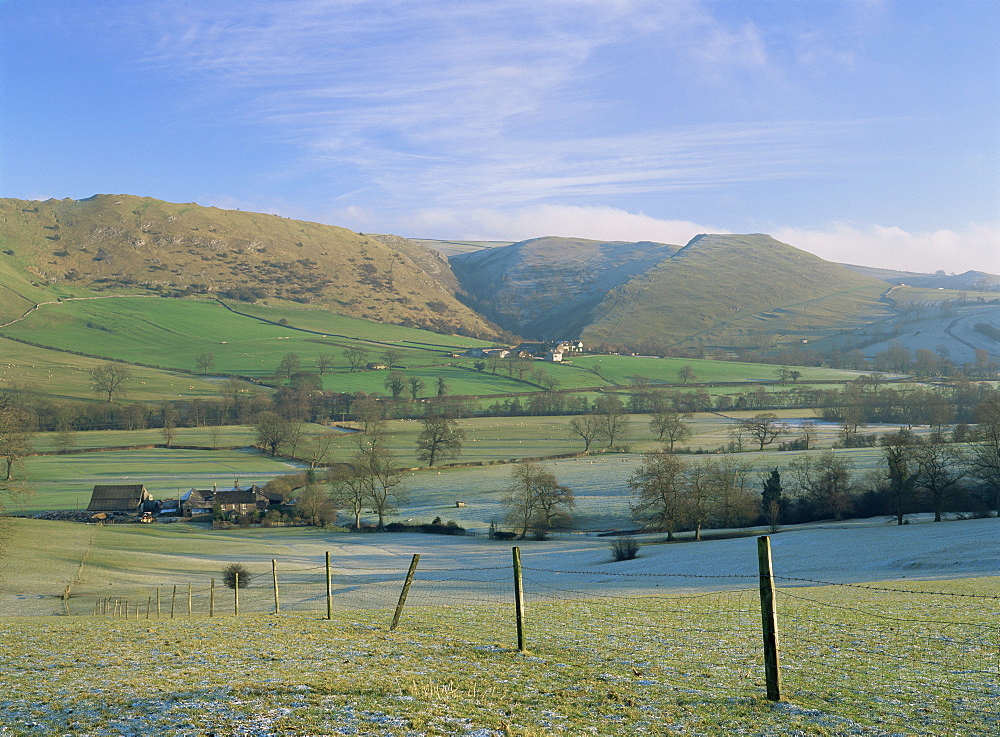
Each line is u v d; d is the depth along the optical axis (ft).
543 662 68.95
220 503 424.05
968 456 346.13
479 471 496.23
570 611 109.09
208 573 241.76
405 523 376.89
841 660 71.05
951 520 291.17
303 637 82.84
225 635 85.76
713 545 268.41
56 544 280.31
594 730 49.39
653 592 157.69
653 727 50.14
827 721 51.52
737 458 456.86
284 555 292.81
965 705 55.16
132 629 93.86
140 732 47.24
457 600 158.61
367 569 249.96
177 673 63.31
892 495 326.03
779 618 98.43
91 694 55.93
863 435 544.62
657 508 322.96
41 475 488.85
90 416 641.40
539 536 334.65
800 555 221.05
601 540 321.32
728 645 79.10
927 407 621.72
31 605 183.73
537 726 49.80
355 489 388.16
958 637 81.56
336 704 53.26
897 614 99.30
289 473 509.35
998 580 139.54
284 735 46.68
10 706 53.26
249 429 648.79
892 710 54.13
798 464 404.57
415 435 627.46
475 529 362.53
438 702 54.24
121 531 337.72
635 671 65.41
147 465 527.40
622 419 605.31
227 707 52.29
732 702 55.83
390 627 90.38
